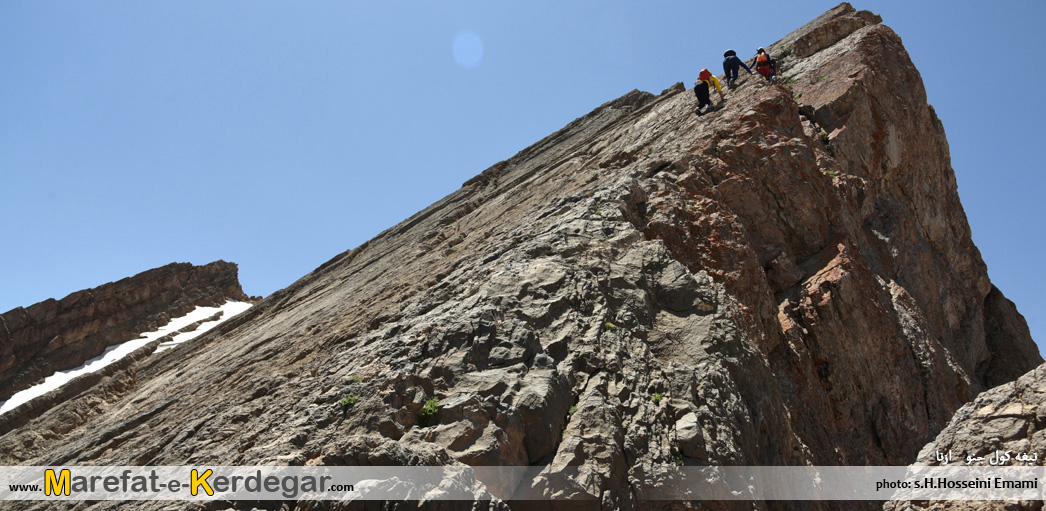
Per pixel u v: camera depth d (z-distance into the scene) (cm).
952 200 3366
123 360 3988
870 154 2645
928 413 2005
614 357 1341
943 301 2848
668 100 3691
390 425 1145
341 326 2131
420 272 2403
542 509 1080
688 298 1574
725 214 1975
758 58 2861
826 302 1881
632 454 1177
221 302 6850
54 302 5684
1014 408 1102
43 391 5031
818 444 1662
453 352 1311
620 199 1903
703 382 1349
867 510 1571
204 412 1770
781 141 2219
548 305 1454
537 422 1163
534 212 2362
